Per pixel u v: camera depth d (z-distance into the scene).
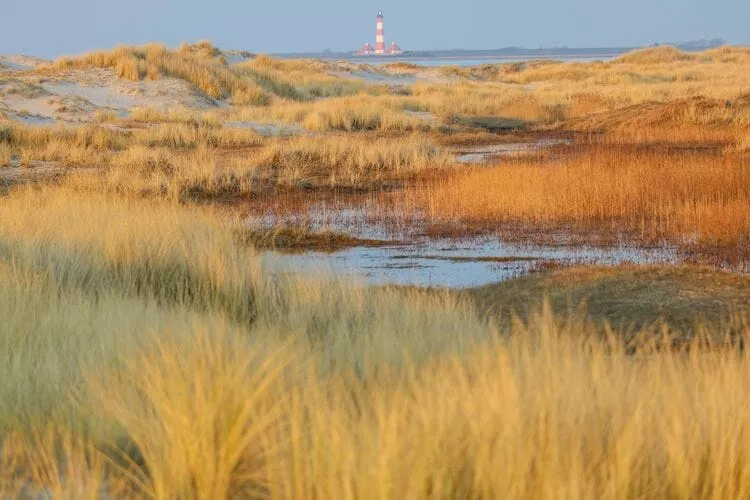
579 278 28.03
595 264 32.28
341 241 38.19
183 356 13.06
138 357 13.91
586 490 8.72
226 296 24.77
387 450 8.77
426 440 9.20
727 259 32.38
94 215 32.12
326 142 65.06
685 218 38.41
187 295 24.59
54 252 26.14
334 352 16.00
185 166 55.28
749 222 37.06
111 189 48.62
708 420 10.72
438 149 66.19
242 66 122.88
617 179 47.09
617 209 42.22
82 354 14.50
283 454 9.79
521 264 32.97
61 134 65.69
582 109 103.00
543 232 38.56
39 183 50.56
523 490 8.74
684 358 17.77
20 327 16.11
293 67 154.62
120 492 10.12
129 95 92.75
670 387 12.58
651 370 14.06
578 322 23.11
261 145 69.00
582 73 167.12
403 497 8.56
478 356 14.27
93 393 12.23
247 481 10.23
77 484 9.85
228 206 47.25
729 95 99.50
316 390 11.35
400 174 56.88
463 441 9.62
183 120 80.75
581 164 53.38
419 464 8.73
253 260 27.94
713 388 11.59
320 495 8.89
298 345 15.94
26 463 10.88
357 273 30.62
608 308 24.64
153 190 49.75
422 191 49.28
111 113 82.56
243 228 39.50
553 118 99.12
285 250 36.84
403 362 14.62
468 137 78.81
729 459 9.65
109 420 11.58
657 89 115.62
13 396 12.70
